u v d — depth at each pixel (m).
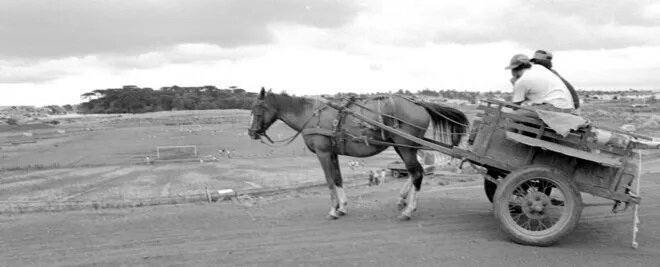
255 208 9.22
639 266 5.58
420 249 6.33
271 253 6.34
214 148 64.94
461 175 17.86
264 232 7.38
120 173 40.12
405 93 8.74
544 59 7.04
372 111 7.84
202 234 7.32
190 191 28.70
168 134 97.62
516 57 6.96
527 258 5.89
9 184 33.94
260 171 39.94
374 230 7.34
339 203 8.32
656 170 15.70
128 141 81.12
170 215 8.60
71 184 33.28
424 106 7.86
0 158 56.91
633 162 6.23
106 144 76.00
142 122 143.62
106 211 9.16
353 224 7.76
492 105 6.75
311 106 8.34
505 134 6.57
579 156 5.91
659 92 109.00
